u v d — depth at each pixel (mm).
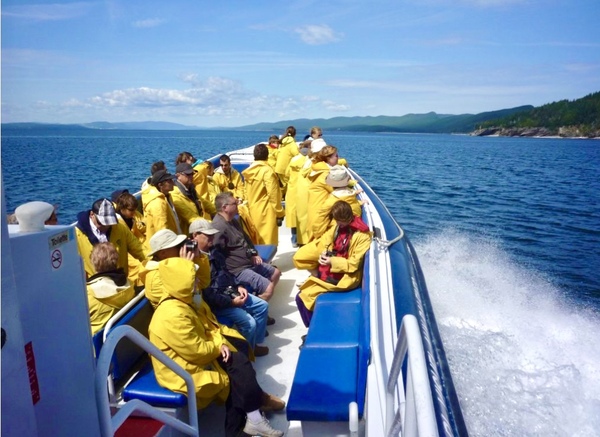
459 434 1978
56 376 1329
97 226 4051
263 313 4051
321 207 4598
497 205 22984
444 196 25391
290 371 3840
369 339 2873
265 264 4738
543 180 35406
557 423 3771
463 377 4336
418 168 44062
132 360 3332
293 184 7316
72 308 1401
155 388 2822
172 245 3119
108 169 38938
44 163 45469
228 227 4543
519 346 5109
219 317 3746
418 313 2975
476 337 5270
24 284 1211
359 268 4160
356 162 50750
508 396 4098
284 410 3326
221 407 3395
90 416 1502
